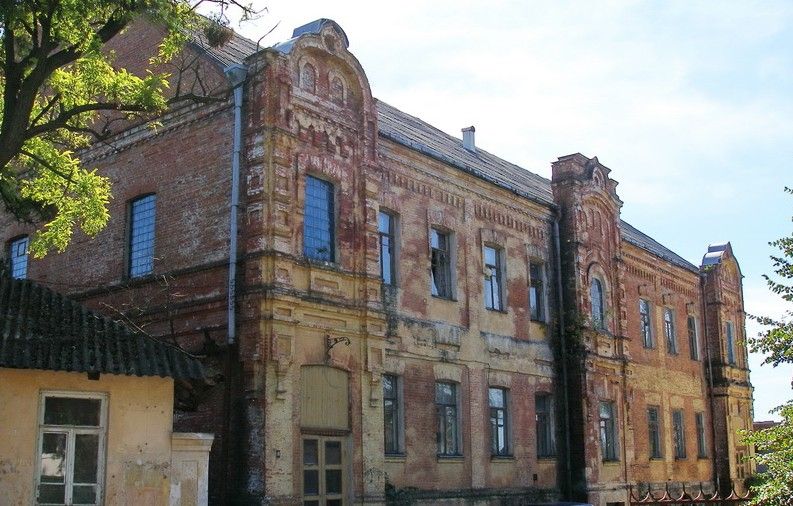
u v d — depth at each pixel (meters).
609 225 33.91
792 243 19.08
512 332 28.27
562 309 30.58
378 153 23.73
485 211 28.05
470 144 34.25
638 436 34.66
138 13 16.20
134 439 16.02
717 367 42.34
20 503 14.94
